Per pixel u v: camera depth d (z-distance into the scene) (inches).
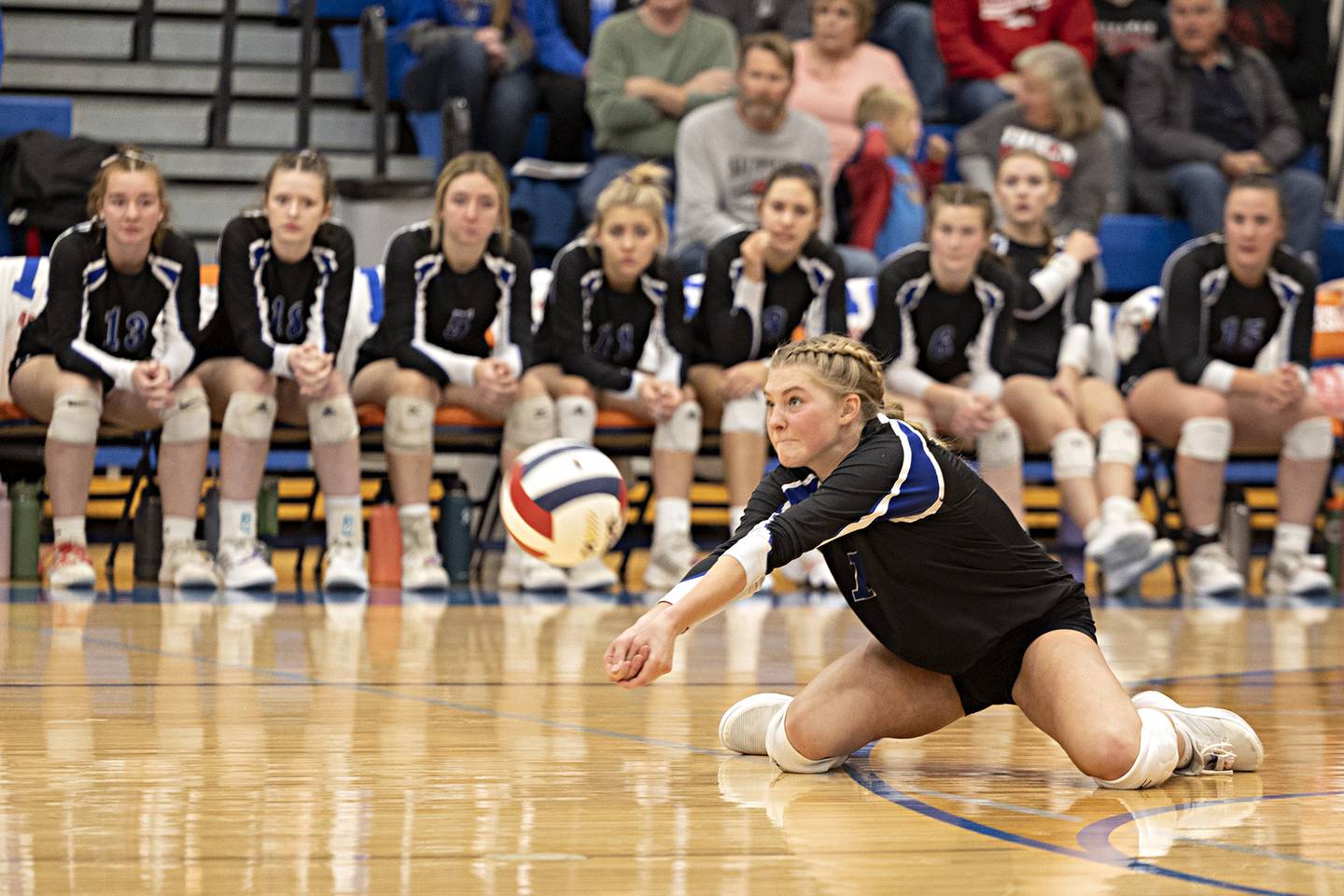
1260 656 422.0
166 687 315.6
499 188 615.5
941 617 238.5
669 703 311.0
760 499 252.1
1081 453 665.6
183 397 591.2
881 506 228.1
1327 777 238.1
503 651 398.6
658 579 640.4
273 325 600.1
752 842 179.3
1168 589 714.2
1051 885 157.5
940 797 215.0
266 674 342.0
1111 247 901.8
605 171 845.8
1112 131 928.3
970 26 943.0
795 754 235.1
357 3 968.3
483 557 697.0
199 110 882.8
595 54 869.2
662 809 201.0
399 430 614.2
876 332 655.8
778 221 631.8
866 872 163.2
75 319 570.6
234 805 197.3
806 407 236.2
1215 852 176.6
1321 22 981.2
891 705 243.3
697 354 668.7
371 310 671.8
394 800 203.0
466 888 153.7
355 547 600.7
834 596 631.2
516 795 208.8
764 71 774.5
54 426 569.3
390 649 398.9
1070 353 695.1
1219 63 928.3
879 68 905.5
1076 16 946.7
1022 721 303.4
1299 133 936.3
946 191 640.4
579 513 335.3
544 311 671.1
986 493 239.5
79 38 915.4
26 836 176.6
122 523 633.0
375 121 820.0
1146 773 221.1
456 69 851.4
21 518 628.4
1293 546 685.9
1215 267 671.8
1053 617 242.7
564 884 155.9
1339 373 743.1
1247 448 697.6
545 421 620.7
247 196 853.8
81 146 747.4
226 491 593.6
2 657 361.1
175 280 583.8
